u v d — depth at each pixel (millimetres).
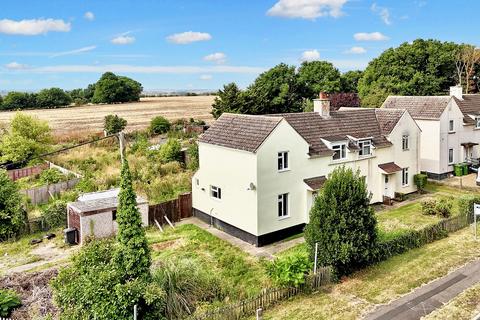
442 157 41750
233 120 30484
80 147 54094
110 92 141625
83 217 26594
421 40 74812
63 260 24422
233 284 20734
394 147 34750
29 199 33625
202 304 17781
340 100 70312
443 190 38125
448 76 76625
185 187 37125
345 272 20750
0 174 28984
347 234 20141
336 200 20125
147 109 116312
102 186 36031
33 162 45906
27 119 47125
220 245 26516
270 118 27688
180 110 112562
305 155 28312
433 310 17594
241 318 17141
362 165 32438
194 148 44156
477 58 76250
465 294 18766
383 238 24109
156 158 45625
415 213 31453
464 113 44406
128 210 16406
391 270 21328
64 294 15906
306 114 32281
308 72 78062
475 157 46312
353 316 17297
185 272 18594
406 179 36594
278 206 27328
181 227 29875
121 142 19031
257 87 62094
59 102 134250
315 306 18109
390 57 73125
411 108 43562
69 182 37125
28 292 19641
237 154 27062
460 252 23328
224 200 28812
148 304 15219
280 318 17219
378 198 33969
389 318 17094
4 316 17438
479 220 28500
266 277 21375
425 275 20703
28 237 28250
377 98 63688
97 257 17531
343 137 31172
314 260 20078
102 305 14852
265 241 26641
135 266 16297
